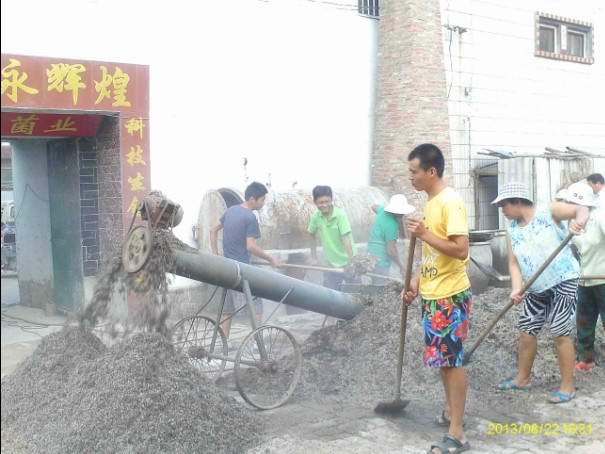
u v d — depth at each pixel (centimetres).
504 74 1080
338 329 564
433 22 920
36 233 880
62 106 689
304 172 888
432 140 915
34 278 896
